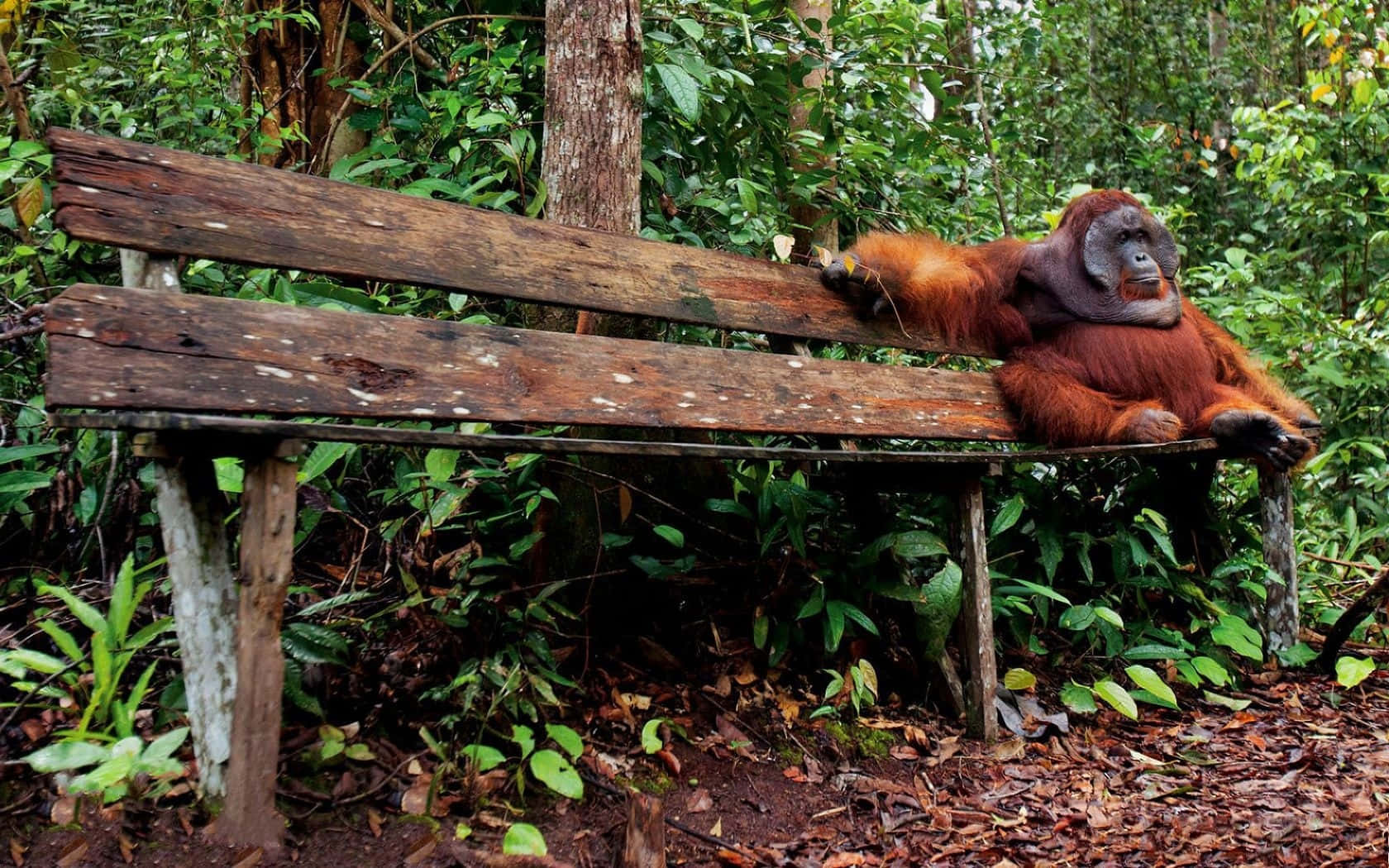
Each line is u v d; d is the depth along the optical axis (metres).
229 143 4.31
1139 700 4.11
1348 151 7.61
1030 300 4.45
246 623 2.27
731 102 4.70
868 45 5.38
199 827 2.31
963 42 6.94
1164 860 2.83
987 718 3.59
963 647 3.66
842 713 3.60
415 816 2.53
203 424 2.03
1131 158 8.91
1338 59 7.37
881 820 3.02
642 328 3.82
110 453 3.29
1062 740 3.70
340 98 4.79
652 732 3.08
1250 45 11.41
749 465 4.05
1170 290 4.46
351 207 2.69
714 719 3.41
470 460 3.61
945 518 4.42
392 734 2.84
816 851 2.82
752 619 3.86
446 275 2.79
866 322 3.87
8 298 3.59
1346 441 6.03
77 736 2.43
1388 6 8.06
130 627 2.99
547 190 3.70
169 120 4.13
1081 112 9.59
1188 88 10.08
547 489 3.35
